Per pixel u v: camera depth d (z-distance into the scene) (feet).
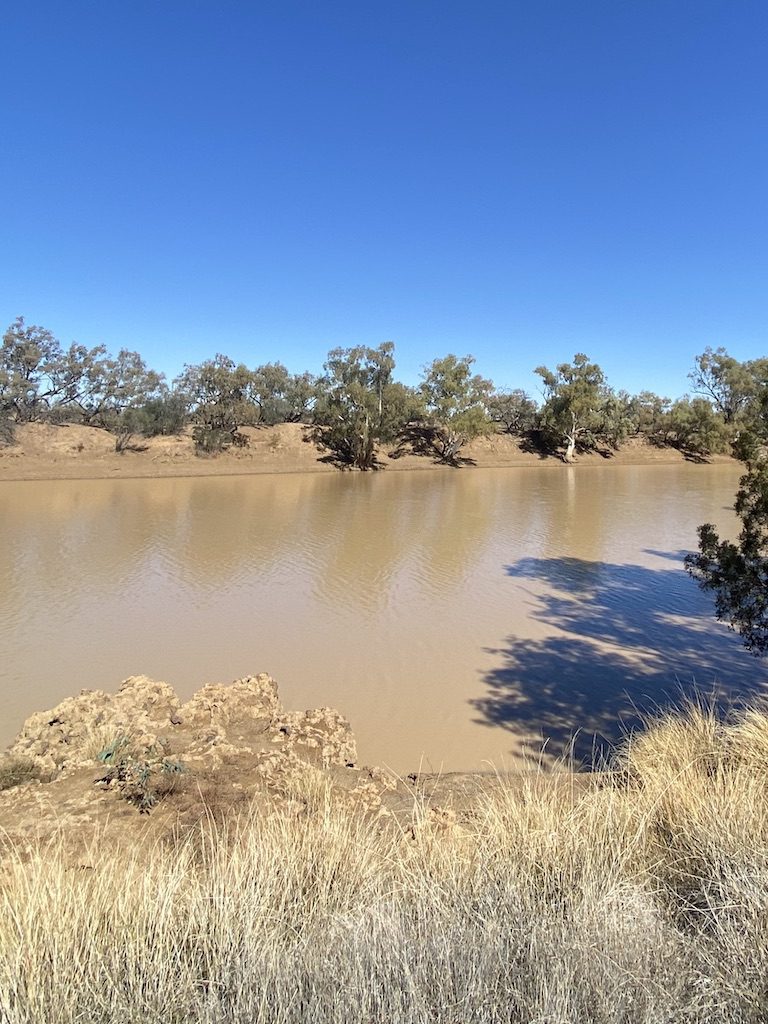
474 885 8.52
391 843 10.85
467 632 43.68
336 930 7.23
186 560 64.75
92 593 52.29
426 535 80.69
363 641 41.83
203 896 8.27
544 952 6.78
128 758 15.20
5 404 155.84
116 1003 6.44
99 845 11.21
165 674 36.11
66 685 34.40
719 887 8.06
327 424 195.62
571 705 32.24
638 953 6.84
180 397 183.11
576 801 12.26
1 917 7.77
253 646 40.68
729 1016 6.23
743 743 15.21
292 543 74.18
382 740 28.58
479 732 29.32
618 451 237.86
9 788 14.94
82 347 170.40
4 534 76.84
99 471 149.38
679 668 37.27
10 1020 6.30
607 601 51.65
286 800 13.88
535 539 79.05
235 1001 6.47
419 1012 6.07
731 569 29.45
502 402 245.04
